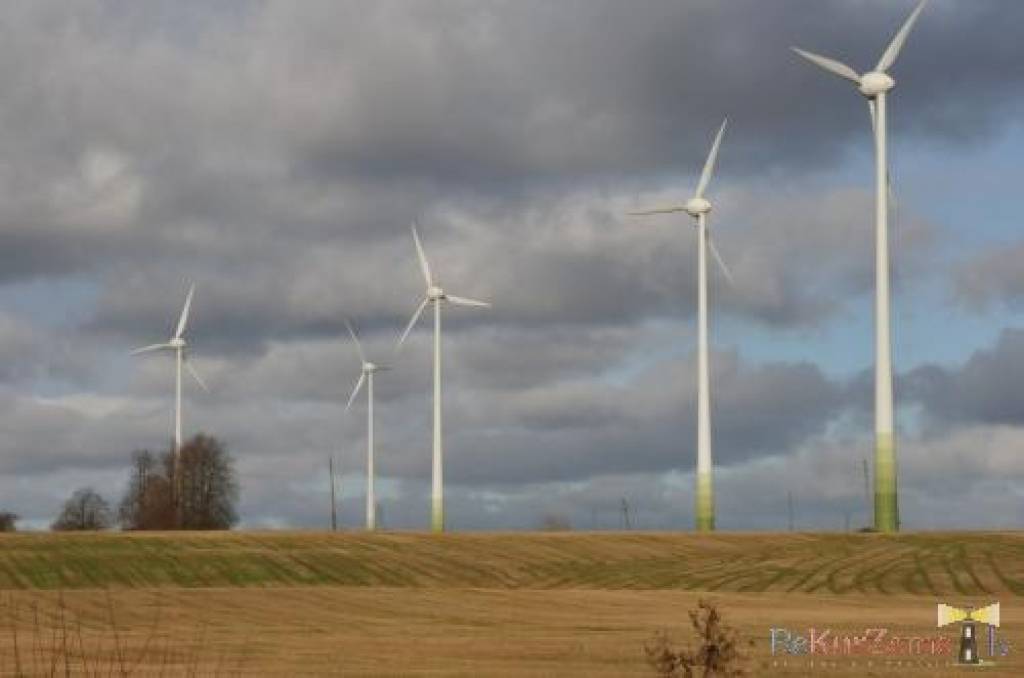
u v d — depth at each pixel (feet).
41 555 385.09
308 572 367.45
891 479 419.74
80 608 261.85
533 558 394.93
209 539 422.41
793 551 394.93
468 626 228.22
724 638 90.89
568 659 165.58
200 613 255.70
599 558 394.73
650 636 202.49
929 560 367.25
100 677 137.28
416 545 415.03
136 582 350.02
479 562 386.93
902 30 404.98
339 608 265.34
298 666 156.66
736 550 403.13
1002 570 348.38
